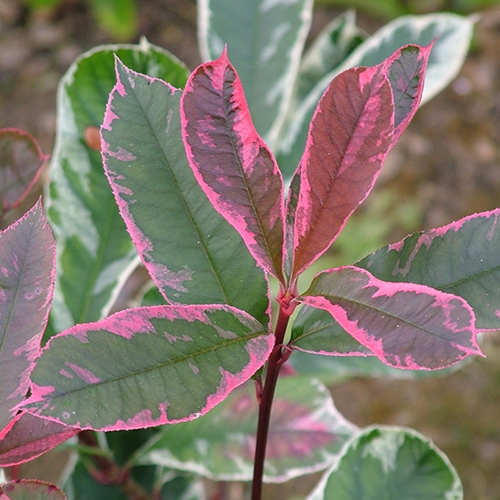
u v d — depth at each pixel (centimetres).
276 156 52
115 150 37
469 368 141
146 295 51
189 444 50
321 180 34
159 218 37
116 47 47
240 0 53
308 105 52
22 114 173
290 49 52
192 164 35
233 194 35
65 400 32
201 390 34
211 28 53
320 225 34
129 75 37
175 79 48
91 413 32
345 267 34
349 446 47
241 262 37
